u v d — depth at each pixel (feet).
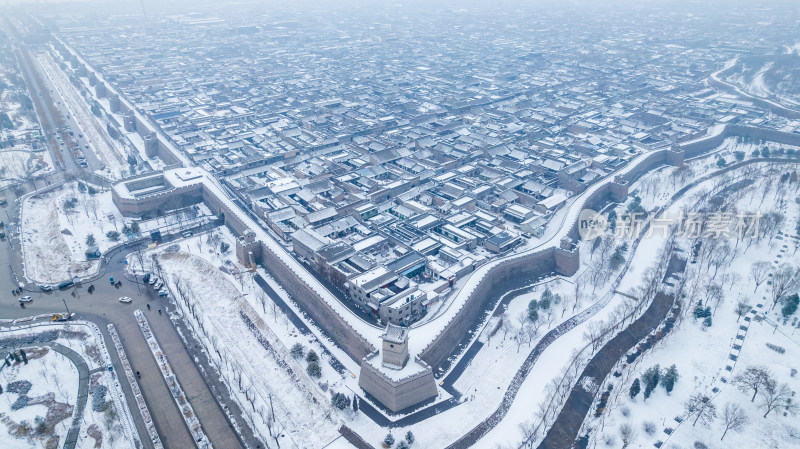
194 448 627.46
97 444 625.41
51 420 654.53
